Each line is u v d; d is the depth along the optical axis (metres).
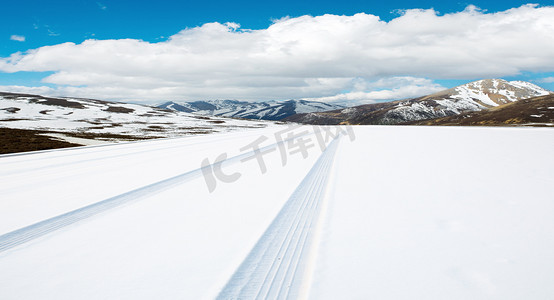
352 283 3.19
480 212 5.45
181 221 5.45
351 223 5.03
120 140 42.72
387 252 3.91
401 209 5.73
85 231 5.06
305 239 4.44
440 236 4.40
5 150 25.64
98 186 8.79
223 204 6.51
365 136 30.20
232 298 2.99
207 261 3.83
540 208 5.62
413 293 2.98
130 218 5.71
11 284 3.40
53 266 3.82
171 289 3.19
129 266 3.75
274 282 3.29
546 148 15.62
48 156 17.58
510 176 8.66
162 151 19.31
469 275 3.31
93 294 3.14
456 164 11.04
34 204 6.89
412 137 27.33
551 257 3.69
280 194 7.26
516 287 3.06
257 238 4.54
